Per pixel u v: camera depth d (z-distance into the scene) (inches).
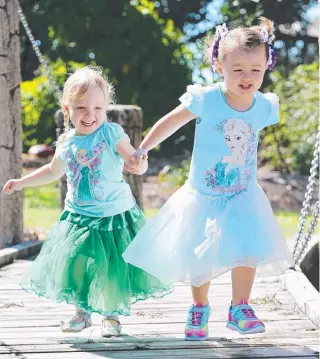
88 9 1007.6
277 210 767.1
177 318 252.5
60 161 235.9
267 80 1081.4
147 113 1040.8
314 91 954.1
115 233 225.3
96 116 226.2
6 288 303.6
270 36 222.7
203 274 210.8
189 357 206.8
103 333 226.8
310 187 318.3
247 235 212.5
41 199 799.7
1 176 398.0
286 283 304.2
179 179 850.8
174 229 216.4
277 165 944.3
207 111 221.0
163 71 1038.4
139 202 463.2
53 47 1080.8
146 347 216.2
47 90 1035.9
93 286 218.8
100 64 1016.9
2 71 393.4
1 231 400.2
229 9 1126.4
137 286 228.4
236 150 220.7
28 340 223.8
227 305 274.1
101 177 226.2
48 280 224.1
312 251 396.2
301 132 939.3
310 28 1254.9
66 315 255.3
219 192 219.3
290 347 216.2
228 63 217.2
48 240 229.9
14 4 396.5
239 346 217.2
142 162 223.0
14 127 400.2
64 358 206.5
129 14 1014.4
